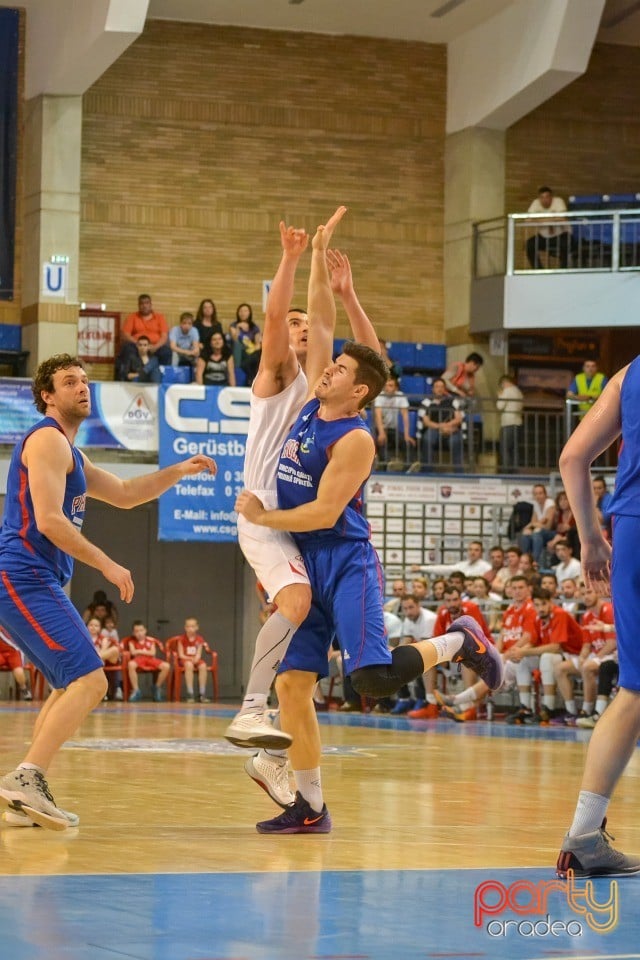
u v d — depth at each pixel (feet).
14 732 58.75
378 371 26.84
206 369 104.88
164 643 116.16
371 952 15.81
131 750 51.34
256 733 25.86
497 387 114.52
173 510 99.55
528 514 100.22
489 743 60.18
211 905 18.61
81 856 23.27
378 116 119.55
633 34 120.37
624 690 22.31
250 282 116.37
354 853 24.35
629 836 27.37
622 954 16.02
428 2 112.47
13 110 109.50
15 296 109.29
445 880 21.21
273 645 26.73
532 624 78.95
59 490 27.81
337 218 29.45
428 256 119.85
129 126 114.21
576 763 48.75
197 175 115.65
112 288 113.19
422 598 90.43
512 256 109.50
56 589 28.30
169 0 111.65
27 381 98.02
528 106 113.91
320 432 26.94
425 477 102.01
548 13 107.96
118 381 101.55
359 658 26.45
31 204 108.47
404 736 64.54
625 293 105.60
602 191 121.08
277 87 117.60
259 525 27.32
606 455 108.47
